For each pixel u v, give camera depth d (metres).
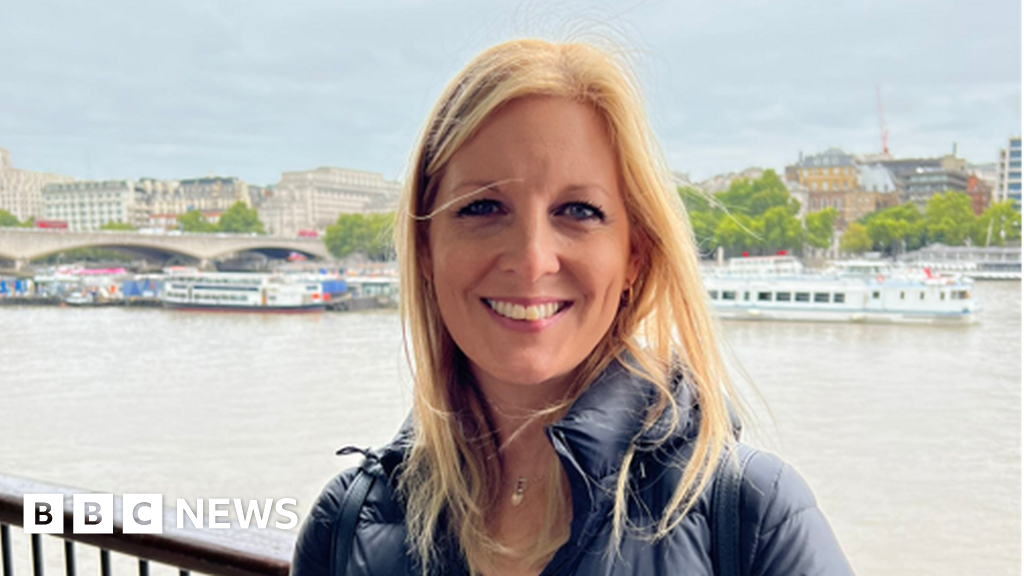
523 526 0.99
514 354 0.87
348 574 1.02
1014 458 5.97
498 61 0.88
